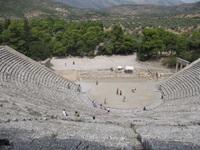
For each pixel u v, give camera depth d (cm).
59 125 1559
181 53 6144
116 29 7500
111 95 4228
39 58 5881
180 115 2439
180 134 1404
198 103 2930
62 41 7106
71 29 7806
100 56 7319
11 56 4153
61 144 1112
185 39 6406
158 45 6500
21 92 3036
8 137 1170
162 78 5172
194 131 1508
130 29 11600
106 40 7575
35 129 1364
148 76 5284
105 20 15638
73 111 2856
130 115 2977
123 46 7250
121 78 5181
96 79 5103
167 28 11444
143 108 3656
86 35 7081
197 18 14038
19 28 6203
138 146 1180
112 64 6456
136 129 1584
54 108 2762
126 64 6462
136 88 4609
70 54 7369
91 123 1828
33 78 3875
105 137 1310
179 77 4406
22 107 2158
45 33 7788
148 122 1973
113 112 3403
